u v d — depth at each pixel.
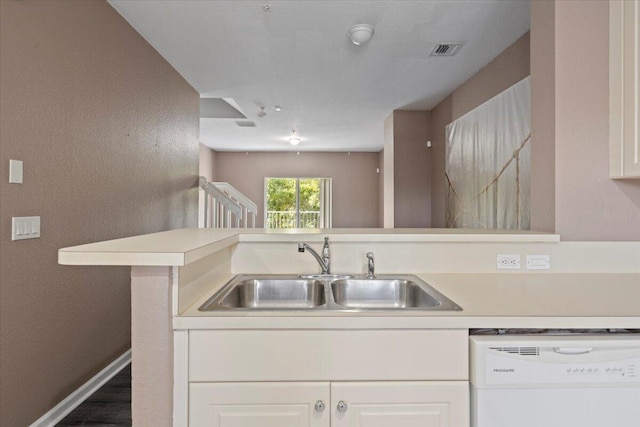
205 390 1.11
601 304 1.26
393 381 1.13
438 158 4.73
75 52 2.12
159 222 3.30
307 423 1.13
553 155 1.80
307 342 1.13
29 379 1.80
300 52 3.19
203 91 4.22
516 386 1.08
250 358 1.12
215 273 1.53
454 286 1.51
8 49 1.67
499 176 3.19
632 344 1.10
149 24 2.72
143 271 1.09
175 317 1.11
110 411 2.03
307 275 1.72
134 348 1.09
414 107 4.89
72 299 2.13
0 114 1.63
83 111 2.21
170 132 3.52
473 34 2.87
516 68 2.99
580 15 1.77
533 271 1.77
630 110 1.64
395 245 1.77
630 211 1.78
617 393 1.09
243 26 2.73
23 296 1.76
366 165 9.04
